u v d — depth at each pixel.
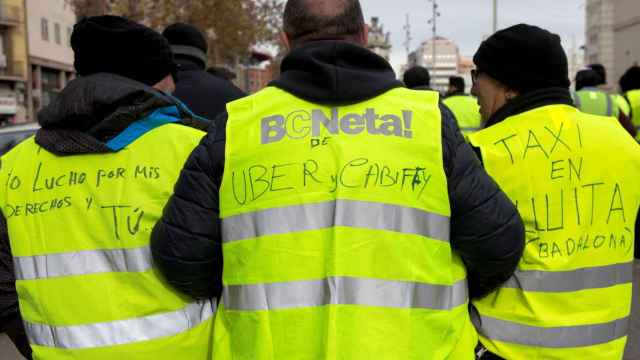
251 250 1.73
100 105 1.96
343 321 1.64
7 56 39.41
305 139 1.74
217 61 24.66
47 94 44.88
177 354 1.95
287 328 1.67
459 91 8.18
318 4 1.86
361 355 1.62
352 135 1.73
